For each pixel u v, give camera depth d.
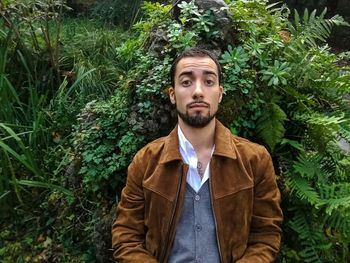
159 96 2.42
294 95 2.48
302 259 2.32
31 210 3.09
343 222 2.19
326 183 2.40
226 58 2.42
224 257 1.74
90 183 2.63
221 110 2.36
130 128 2.52
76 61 4.16
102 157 2.56
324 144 2.40
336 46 6.96
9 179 3.20
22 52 3.91
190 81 1.70
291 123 2.56
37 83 3.73
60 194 2.97
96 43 4.48
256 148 1.82
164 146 1.80
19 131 3.38
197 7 2.58
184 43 2.42
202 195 1.74
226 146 1.75
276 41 2.55
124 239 1.82
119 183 2.59
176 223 1.73
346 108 2.60
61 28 4.92
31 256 2.80
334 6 7.61
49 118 3.52
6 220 3.08
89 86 3.82
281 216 1.83
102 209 2.61
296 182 2.33
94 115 2.78
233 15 2.62
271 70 2.44
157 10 2.85
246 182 1.74
